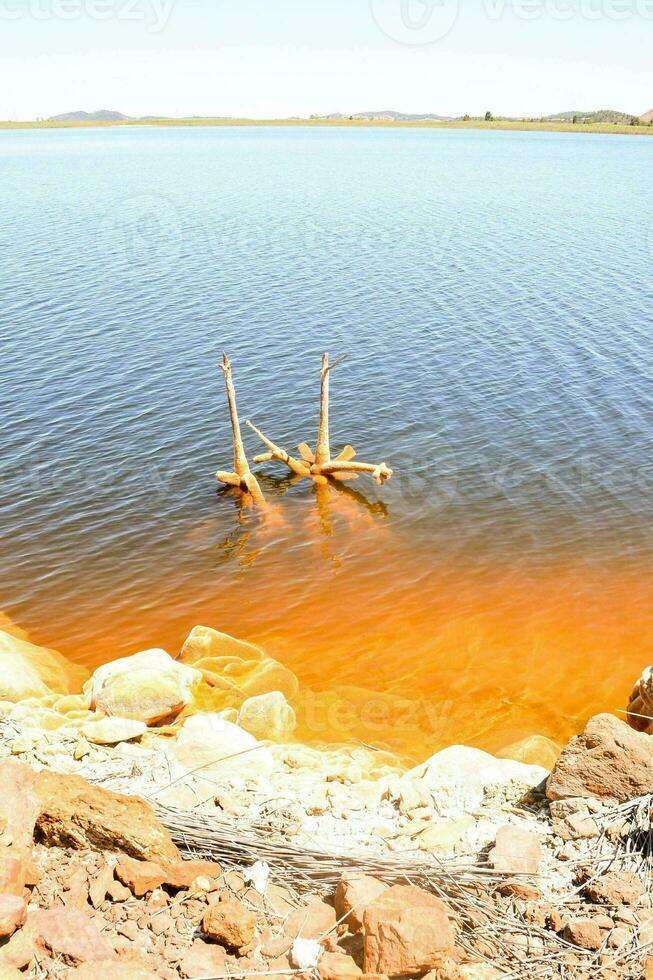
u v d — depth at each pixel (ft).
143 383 104.32
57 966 19.16
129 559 64.39
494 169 435.94
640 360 108.99
